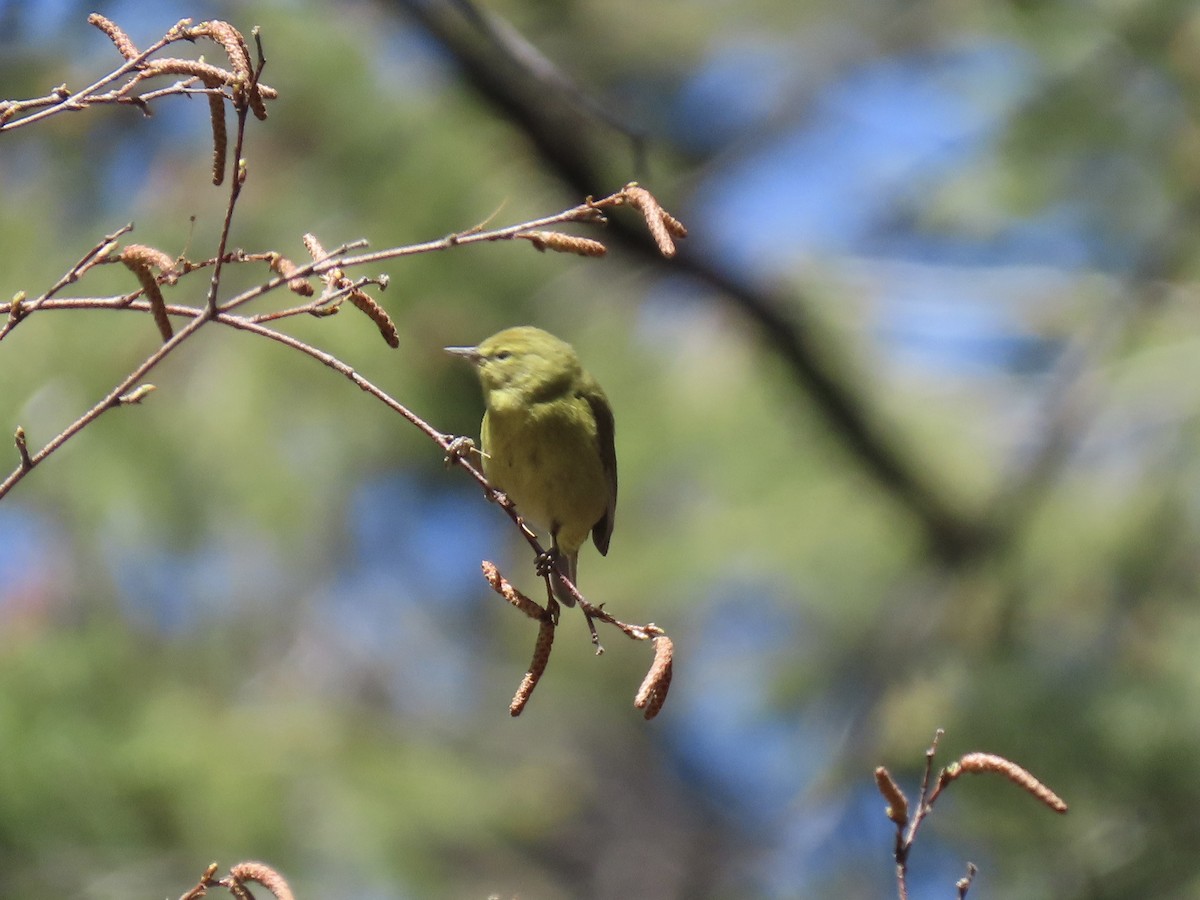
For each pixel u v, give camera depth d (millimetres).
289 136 12406
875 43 18469
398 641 18562
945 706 12398
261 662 14461
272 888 4574
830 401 16094
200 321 4738
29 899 9719
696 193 18375
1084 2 14820
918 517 15938
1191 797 11266
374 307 5148
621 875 22297
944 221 16047
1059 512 14656
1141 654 12250
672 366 16297
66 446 11039
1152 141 14914
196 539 11555
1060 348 17688
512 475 8078
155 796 10398
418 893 11914
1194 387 15289
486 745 19938
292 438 12008
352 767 12289
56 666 10414
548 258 14359
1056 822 11297
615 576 16547
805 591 16094
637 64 19094
